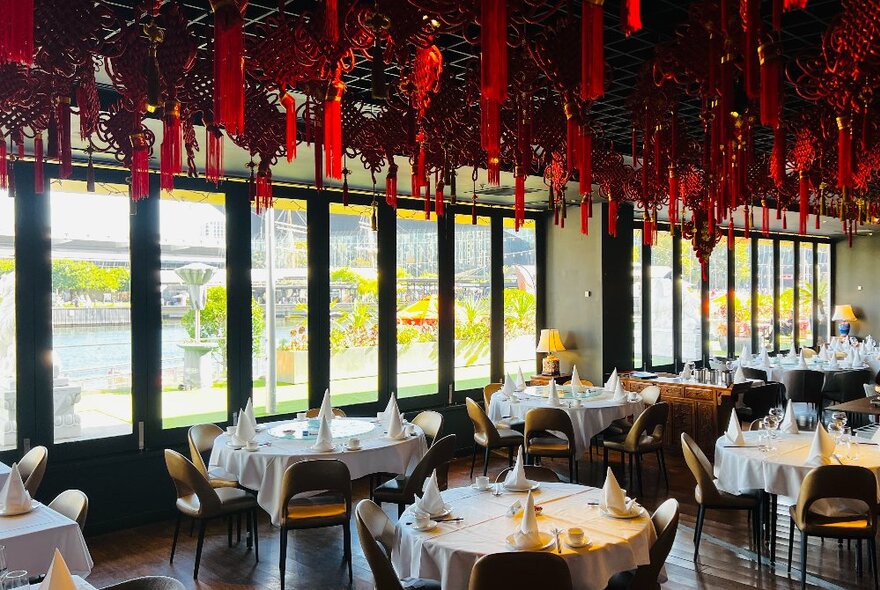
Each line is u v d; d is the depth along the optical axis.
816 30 4.58
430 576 3.55
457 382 9.91
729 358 13.78
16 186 6.23
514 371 10.64
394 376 9.16
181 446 7.12
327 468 5.03
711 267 14.12
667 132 6.22
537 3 2.88
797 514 4.79
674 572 5.13
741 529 6.10
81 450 6.53
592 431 7.64
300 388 8.27
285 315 8.14
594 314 10.34
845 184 3.79
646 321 12.30
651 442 7.40
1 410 6.18
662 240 12.75
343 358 8.69
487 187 8.72
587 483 7.82
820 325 17.62
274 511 5.35
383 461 5.75
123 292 6.87
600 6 1.82
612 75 5.07
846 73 3.47
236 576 5.31
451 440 5.74
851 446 5.50
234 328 7.66
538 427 7.20
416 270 9.47
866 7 3.27
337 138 2.88
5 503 4.10
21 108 3.80
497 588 3.15
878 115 5.19
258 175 4.76
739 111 4.52
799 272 16.83
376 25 2.73
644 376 9.96
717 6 3.48
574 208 10.61
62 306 6.49
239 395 7.66
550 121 4.58
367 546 3.66
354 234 8.81
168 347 7.14
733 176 4.34
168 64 3.29
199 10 3.85
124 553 5.90
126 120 4.43
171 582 3.07
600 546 3.48
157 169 6.99
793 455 5.32
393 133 4.89
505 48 1.82
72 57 3.22
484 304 10.27
